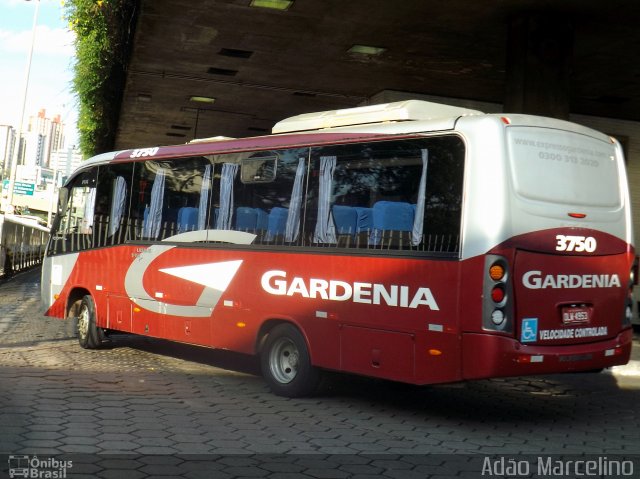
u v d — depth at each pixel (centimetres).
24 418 674
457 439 664
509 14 1320
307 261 813
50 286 1250
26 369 939
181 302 979
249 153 912
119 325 1094
